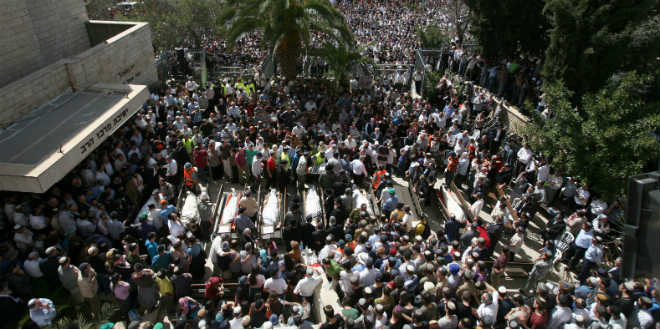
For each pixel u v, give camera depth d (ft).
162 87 71.97
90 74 53.36
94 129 40.65
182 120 55.42
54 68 47.50
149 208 37.42
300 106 65.36
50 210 37.40
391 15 188.44
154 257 32.45
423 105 64.85
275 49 70.28
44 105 45.83
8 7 47.93
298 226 37.19
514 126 57.82
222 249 33.06
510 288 37.70
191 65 85.30
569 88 49.75
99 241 34.32
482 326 26.20
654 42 44.60
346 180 47.09
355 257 32.40
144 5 107.65
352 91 73.97
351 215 38.93
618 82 44.50
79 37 67.05
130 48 64.08
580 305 27.53
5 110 40.98
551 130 43.68
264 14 69.97
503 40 63.77
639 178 10.61
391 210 41.91
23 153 36.06
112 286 29.91
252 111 63.72
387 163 51.72
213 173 50.67
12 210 36.58
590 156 40.50
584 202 43.19
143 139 52.65
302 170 47.75
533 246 43.34
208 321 27.40
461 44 80.74
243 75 81.30
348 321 25.57
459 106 64.44
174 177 46.06
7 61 48.34
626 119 39.73
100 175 41.88
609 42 45.52
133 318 30.17
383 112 61.46
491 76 64.44
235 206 41.83
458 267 30.63
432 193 49.11
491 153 55.67
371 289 29.73
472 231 36.76
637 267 10.59
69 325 27.32
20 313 28.99
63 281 30.22
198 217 40.60
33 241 34.12
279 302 28.89
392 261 30.60
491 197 49.26
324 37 88.74
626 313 28.53
